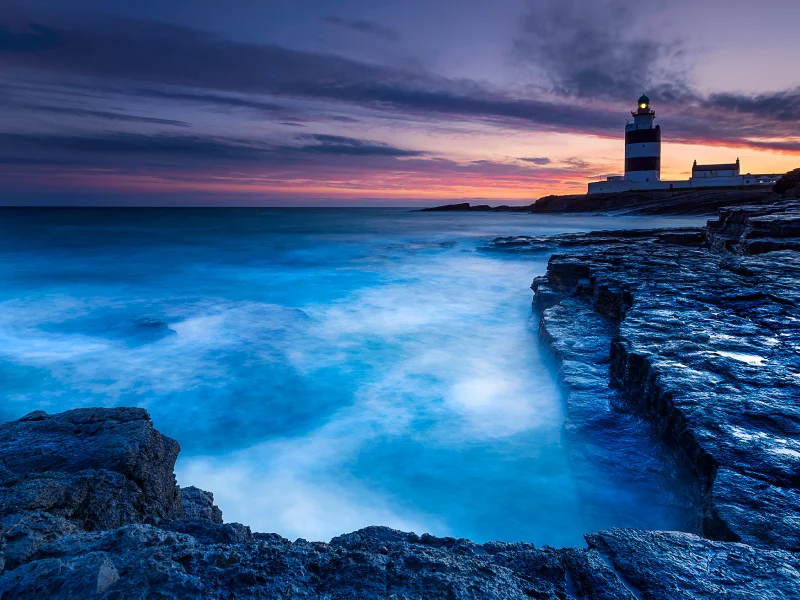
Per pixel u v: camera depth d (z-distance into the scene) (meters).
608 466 6.41
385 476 7.50
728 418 5.30
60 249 36.38
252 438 8.76
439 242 43.28
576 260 16.33
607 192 109.88
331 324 16.16
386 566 2.74
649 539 3.10
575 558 2.91
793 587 2.65
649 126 105.25
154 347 13.53
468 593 2.48
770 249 15.87
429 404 9.92
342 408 9.85
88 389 10.80
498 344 13.90
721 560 2.90
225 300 19.75
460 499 6.90
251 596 2.41
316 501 6.98
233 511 6.77
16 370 11.79
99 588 2.31
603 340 10.55
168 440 4.96
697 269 13.52
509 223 72.56
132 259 31.89
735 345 7.43
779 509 3.87
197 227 60.00
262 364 12.33
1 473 3.90
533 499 6.83
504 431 8.62
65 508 3.59
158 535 3.00
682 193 89.38
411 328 15.69
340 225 67.62
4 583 2.41
